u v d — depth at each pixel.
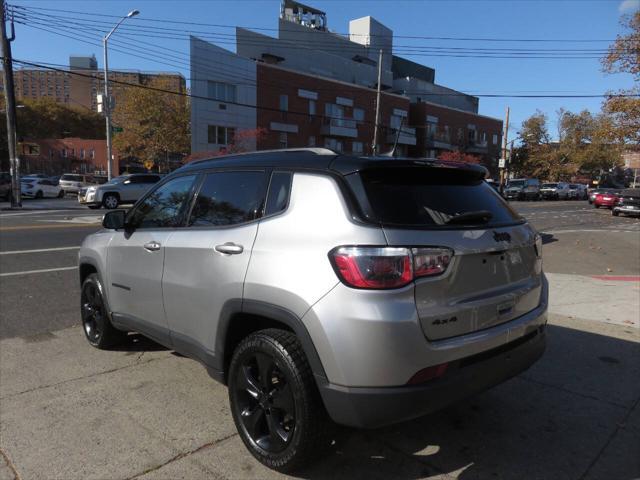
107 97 31.55
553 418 3.68
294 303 2.71
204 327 3.38
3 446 3.23
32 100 87.00
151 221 4.11
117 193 24.56
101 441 3.30
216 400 3.92
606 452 3.24
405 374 2.54
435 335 2.64
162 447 3.24
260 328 3.21
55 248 11.38
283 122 44.06
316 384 2.71
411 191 2.92
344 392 2.56
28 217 18.92
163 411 3.72
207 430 3.46
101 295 4.72
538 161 69.69
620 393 4.09
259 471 2.99
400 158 2.97
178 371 4.48
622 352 4.99
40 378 4.31
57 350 5.00
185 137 51.22
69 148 80.88
